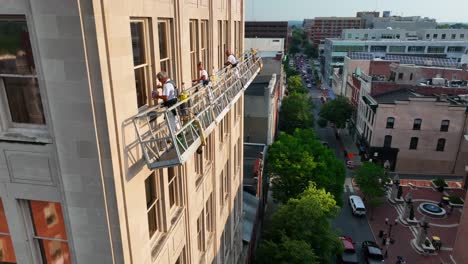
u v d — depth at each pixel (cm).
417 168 5203
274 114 5359
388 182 4109
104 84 665
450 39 13075
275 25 17850
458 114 4844
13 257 910
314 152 3778
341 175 3647
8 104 752
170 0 989
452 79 6084
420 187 4750
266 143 4503
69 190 746
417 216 4022
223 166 1941
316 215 2550
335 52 11681
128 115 764
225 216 2089
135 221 834
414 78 6228
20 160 757
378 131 5112
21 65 704
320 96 10538
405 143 5106
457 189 4650
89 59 646
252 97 4391
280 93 6862
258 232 3531
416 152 5128
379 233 3609
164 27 1004
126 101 750
